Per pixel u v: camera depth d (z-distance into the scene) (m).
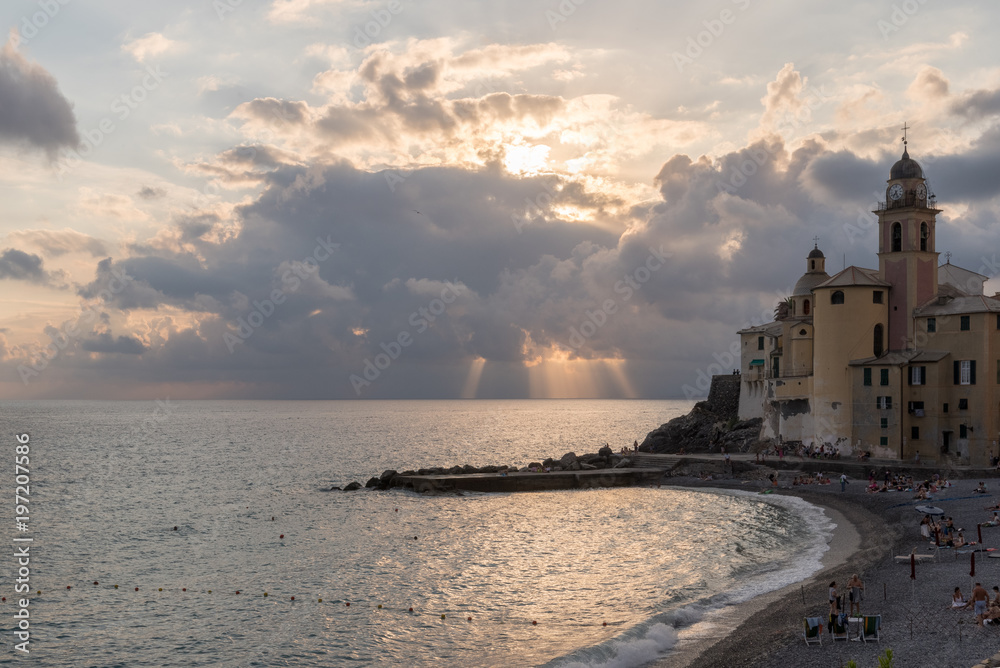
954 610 39.09
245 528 81.81
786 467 99.56
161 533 79.50
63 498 106.75
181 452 189.75
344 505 96.50
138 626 47.72
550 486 106.94
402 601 51.66
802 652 35.59
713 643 39.12
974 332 89.31
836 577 49.94
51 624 48.12
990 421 88.12
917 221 96.38
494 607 49.66
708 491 98.19
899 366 93.06
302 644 43.78
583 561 61.69
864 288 96.56
